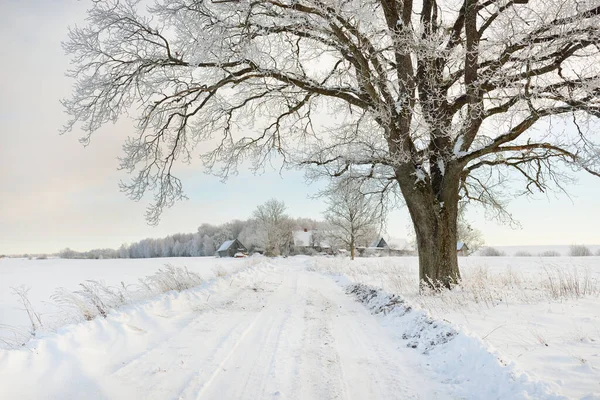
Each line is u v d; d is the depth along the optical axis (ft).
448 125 32.17
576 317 19.97
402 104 30.78
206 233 392.27
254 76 30.71
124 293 27.68
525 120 26.37
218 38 24.71
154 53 30.81
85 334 17.69
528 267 67.92
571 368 12.55
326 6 24.71
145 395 12.05
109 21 29.81
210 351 16.80
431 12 35.29
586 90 24.50
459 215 46.73
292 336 19.65
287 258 211.41
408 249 234.58
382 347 17.87
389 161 33.53
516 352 14.56
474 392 11.95
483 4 28.53
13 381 12.27
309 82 31.37
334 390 12.54
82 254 424.05
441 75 32.22
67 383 12.78
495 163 34.04
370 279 46.98
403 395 12.14
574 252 151.33
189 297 29.66
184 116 33.71
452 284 31.01
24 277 87.86
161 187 35.42
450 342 15.90
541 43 24.08
